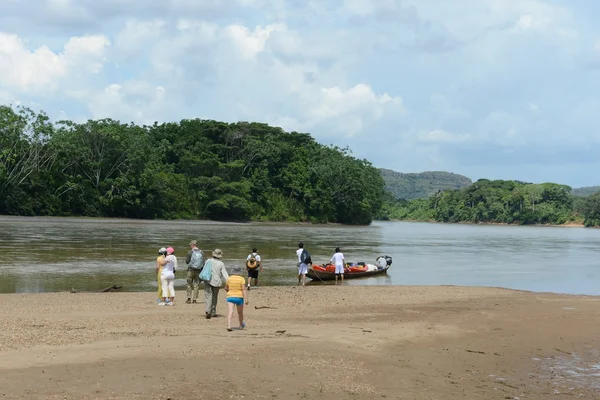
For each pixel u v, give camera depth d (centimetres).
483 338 1617
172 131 13675
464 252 5928
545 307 2234
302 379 1102
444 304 2278
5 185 9038
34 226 7319
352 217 14475
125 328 1538
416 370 1248
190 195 11781
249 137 13188
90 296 2305
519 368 1323
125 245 4984
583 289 3186
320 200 13625
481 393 1120
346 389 1070
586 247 7262
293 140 14975
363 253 5338
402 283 3300
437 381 1178
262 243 6019
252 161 13375
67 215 9838
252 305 2131
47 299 2178
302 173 13788
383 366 1255
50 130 9562
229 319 1535
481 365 1331
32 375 1015
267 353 1261
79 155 9969
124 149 10506
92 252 4275
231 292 1552
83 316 1770
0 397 898
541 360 1405
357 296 2488
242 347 1302
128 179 10475
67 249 4438
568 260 5159
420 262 4678
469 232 12388
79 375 1027
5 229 6581
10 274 3014
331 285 3089
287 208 13188
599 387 1196
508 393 1130
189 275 2167
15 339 1320
